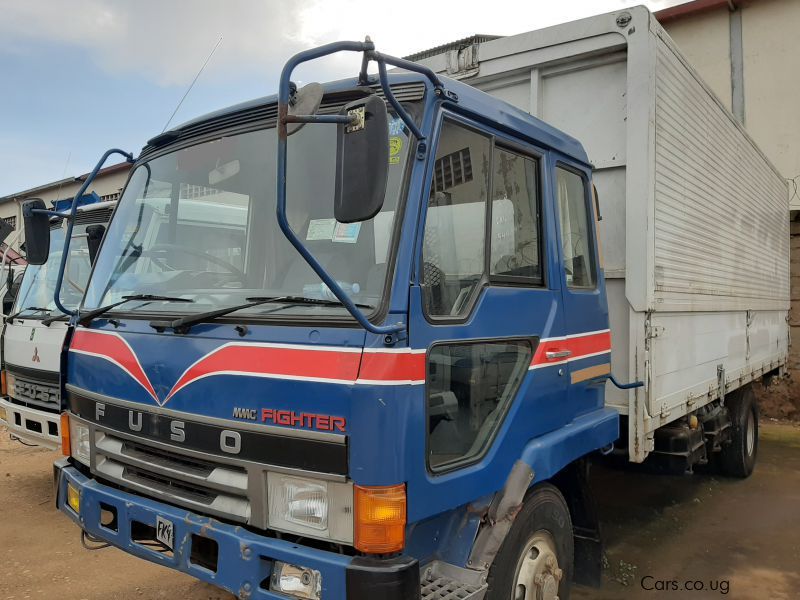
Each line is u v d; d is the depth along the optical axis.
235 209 2.95
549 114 4.34
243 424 2.45
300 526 2.33
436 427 2.47
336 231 2.58
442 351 2.51
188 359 2.66
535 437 3.05
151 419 2.79
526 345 3.03
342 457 2.24
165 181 3.32
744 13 11.87
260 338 2.48
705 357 5.27
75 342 3.35
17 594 4.00
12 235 8.77
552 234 3.28
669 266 4.32
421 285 2.40
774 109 11.58
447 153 2.62
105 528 2.95
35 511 5.49
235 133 3.05
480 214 2.79
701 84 5.02
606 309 3.80
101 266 3.50
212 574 2.48
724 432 6.39
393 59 2.26
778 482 6.88
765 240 7.61
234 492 2.48
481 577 2.55
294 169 2.77
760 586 4.39
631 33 3.93
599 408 3.73
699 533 5.37
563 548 3.25
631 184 3.95
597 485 6.63
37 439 5.54
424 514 2.34
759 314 7.34
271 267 2.75
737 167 6.21
